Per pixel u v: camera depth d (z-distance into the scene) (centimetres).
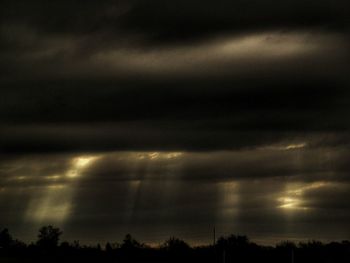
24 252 8844
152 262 7825
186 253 8200
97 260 7981
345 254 7281
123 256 8450
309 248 7700
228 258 7762
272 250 7819
